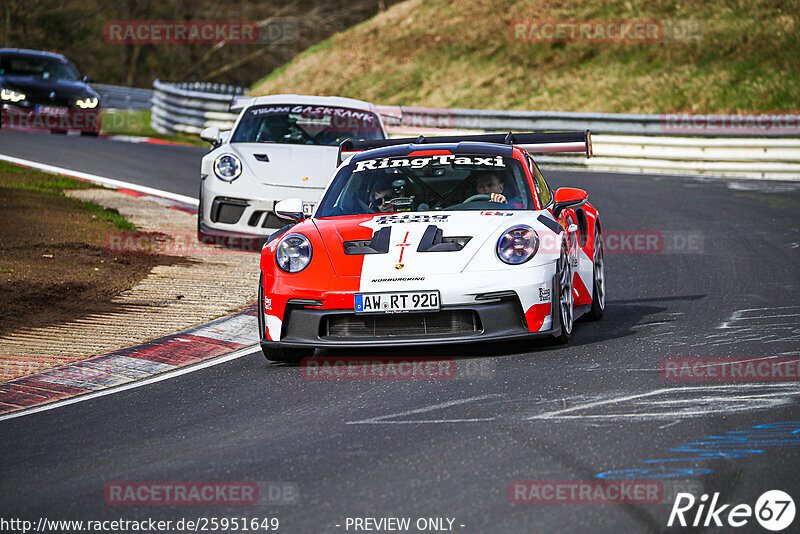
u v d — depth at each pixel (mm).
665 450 15789
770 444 15930
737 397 18797
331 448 16734
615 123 75812
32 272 33750
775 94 89438
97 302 30844
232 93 114062
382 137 42500
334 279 22812
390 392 20312
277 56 183125
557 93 101312
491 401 19109
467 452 16047
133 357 25031
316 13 175750
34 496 15227
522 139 29203
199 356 25203
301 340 22969
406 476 15062
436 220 24328
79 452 17484
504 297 22562
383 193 26031
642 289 33250
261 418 19031
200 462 16453
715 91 92625
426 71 116312
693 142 72188
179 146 81938
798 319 26578
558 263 23531
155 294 32062
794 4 103250
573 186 62562
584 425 17250
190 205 53594
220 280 34531
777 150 69375
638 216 50750
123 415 19922
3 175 56156
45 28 176875
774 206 53375
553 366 21844
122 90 125250
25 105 80875
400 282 22438
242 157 40125
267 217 39156
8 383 22922
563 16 115625
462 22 124562
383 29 131250
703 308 29000
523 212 24844
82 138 83375
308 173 39250
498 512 13469
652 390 19469
